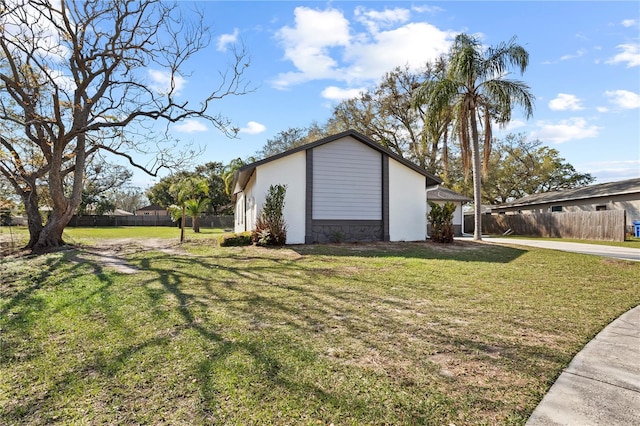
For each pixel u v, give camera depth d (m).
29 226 12.19
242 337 3.50
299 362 2.95
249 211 14.32
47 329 3.86
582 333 3.65
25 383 2.70
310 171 11.98
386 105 25.08
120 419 2.22
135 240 15.16
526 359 3.02
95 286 5.81
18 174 11.76
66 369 2.91
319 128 30.30
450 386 2.58
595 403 2.33
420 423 2.15
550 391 2.49
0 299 5.18
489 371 2.81
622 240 14.94
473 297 5.09
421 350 3.21
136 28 10.90
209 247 11.11
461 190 27.39
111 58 11.16
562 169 31.39
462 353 3.15
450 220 12.54
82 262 8.30
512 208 27.31
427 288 5.61
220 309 4.45
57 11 9.96
